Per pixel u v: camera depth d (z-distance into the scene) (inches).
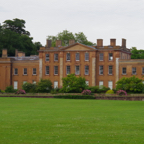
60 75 4222.4
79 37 6363.2
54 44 5969.5
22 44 5802.2
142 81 3880.4
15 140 1109.7
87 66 4133.9
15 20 6328.7
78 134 1203.2
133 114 1791.3
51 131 1261.1
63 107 2276.1
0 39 5698.8
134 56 5191.9
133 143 1070.4
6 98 3341.5
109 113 1849.2
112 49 4052.7
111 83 4062.5
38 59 4485.7
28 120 1533.0
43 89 3946.9
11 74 4424.2
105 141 1096.8
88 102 2822.3
